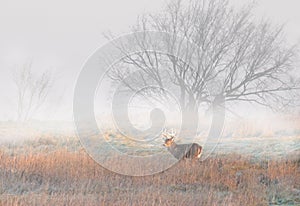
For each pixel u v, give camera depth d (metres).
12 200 39.34
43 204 38.69
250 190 45.53
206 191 45.53
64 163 54.50
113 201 40.94
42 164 53.22
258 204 41.81
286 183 48.50
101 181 48.72
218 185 48.41
